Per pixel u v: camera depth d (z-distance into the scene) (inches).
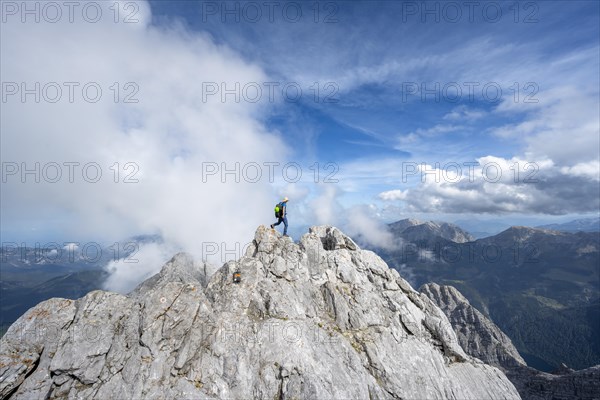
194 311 1400.1
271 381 1288.1
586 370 3472.0
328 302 1700.3
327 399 1248.2
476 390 1595.7
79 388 1197.7
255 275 1673.2
